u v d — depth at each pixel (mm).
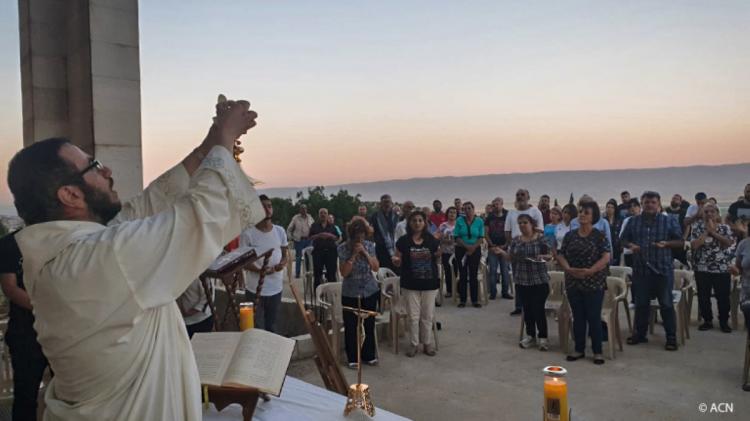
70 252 1427
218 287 9500
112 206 1696
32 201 1554
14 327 3572
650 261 6984
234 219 1515
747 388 5566
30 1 6035
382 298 8203
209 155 1568
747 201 9789
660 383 5828
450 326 8594
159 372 1504
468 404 5395
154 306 1430
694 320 8680
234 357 2498
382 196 10188
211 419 2455
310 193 20938
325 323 7109
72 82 6094
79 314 1393
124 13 5781
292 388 2807
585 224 6508
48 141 1616
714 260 7852
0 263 3543
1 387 4555
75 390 1475
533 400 5449
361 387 2523
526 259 7078
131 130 5785
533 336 7281
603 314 6719
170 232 1439
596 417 4992
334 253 11016
